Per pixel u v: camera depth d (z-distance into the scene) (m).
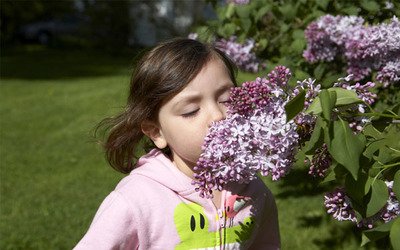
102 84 10.88
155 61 1.85
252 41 3.94
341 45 3.24
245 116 1.62
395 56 2.76
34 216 4.28
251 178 1.60
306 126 1.61
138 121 1.94
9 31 21.62
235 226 1.99
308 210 4.14
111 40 18.16
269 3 3.94
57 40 20.80
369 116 1.61
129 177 1.96
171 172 1.91
